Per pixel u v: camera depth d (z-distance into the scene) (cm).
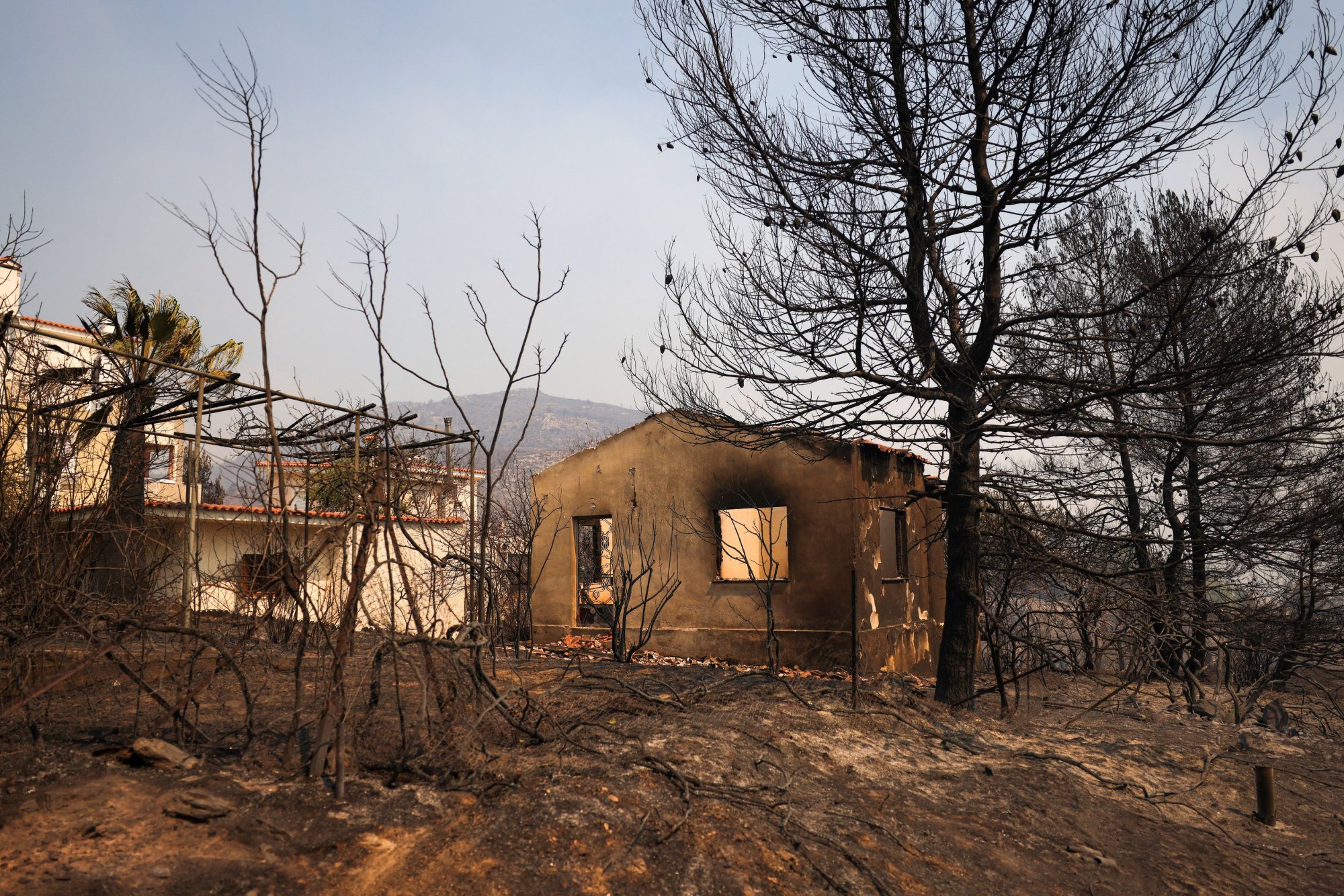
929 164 951
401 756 481
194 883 325
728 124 959
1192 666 1240
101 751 455
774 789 538
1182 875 555
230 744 494
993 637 1051
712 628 1474
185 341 1573
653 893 381
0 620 552
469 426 570
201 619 669
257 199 419
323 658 600
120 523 777
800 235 957
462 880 361
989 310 948
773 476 1453
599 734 591
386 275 495
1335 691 1358
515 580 1313
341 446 1075
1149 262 1183
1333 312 805
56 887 307
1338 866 624
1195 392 1081
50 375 830
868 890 435
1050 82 861
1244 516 1057
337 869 354
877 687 945
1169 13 808
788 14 955
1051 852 552
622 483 1609
